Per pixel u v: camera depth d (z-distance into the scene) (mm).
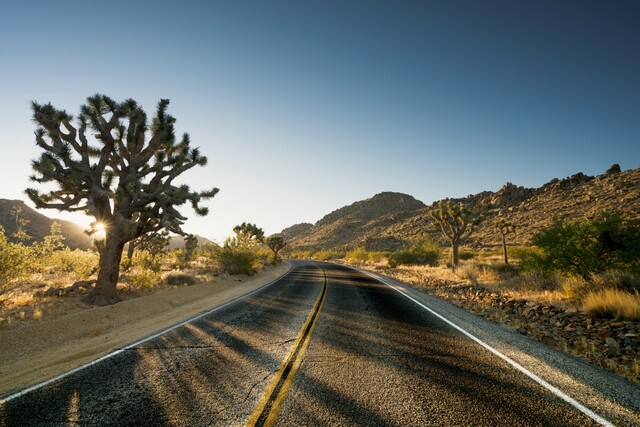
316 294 12828
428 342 5754
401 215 121750
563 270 11625
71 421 3352
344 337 6238
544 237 11898
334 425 3076
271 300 11539
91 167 10578
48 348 6375
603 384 3879
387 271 25828
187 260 33781
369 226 125938
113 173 11289
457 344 5598
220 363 4941
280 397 3699
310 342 5941
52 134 9602
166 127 11641
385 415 3254
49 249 13227
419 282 16641
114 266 10227
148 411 3502
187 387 4086
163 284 14445
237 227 35781
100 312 8570
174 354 5457
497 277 14969
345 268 32688
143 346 5980
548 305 8070
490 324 7082
